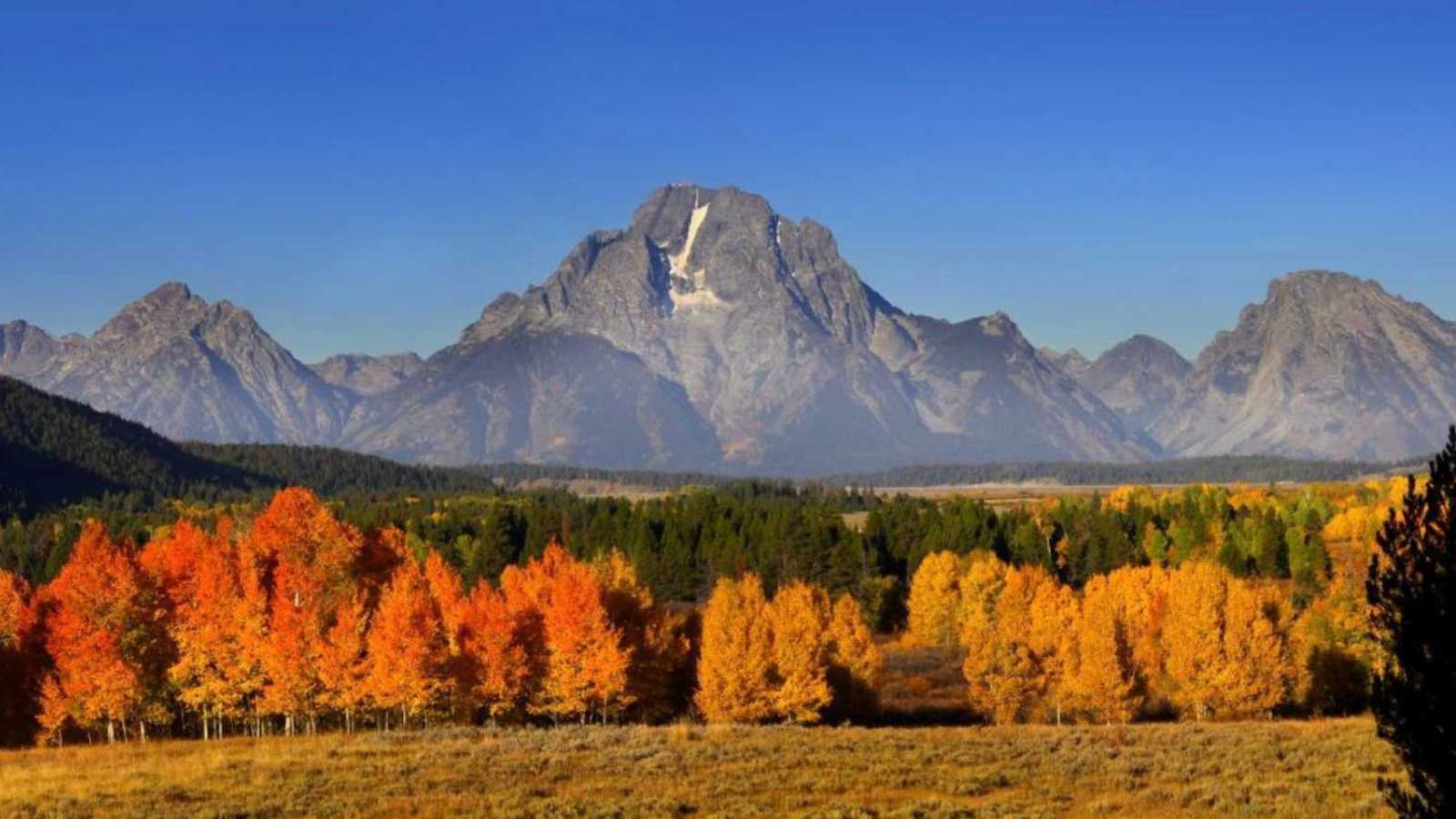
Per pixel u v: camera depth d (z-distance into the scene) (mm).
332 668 62531
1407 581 19281
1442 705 18609
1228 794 37750
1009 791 39969
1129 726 58094
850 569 140875
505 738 53156
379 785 40938
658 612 79375
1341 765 42312
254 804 37719
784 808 36719
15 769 45625
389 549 76625
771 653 71375
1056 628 74312
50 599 73438
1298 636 71000
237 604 64750
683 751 48531
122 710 62781
